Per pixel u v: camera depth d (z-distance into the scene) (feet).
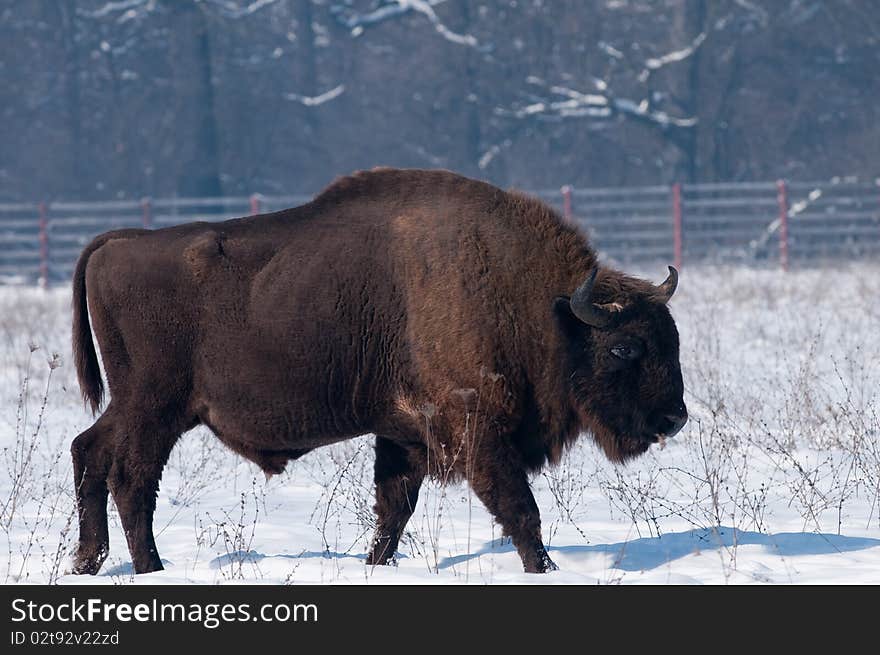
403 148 497.46
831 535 83.25
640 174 485.56
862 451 104.68
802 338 176.65
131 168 487.20
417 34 497.87
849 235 386.32
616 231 410.11
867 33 483.10
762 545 80.18
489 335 76.07
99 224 444.14
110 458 80.38
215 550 84.38
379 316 78.07
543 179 489.26
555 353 76.95
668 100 463.83
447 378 76.43
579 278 77.71
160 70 489.26
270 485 106.73
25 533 87.66
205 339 79.77
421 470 81.30
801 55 486.38
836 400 128.67
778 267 338.13
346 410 79.36
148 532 79.46
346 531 91.35
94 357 84.43
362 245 78.79
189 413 81.05
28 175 485.15
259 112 495.82
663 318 77.25
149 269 80.07
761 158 487.61
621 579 71.67
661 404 77.05
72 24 487.61
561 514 90.84
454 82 495.41
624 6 480.23
